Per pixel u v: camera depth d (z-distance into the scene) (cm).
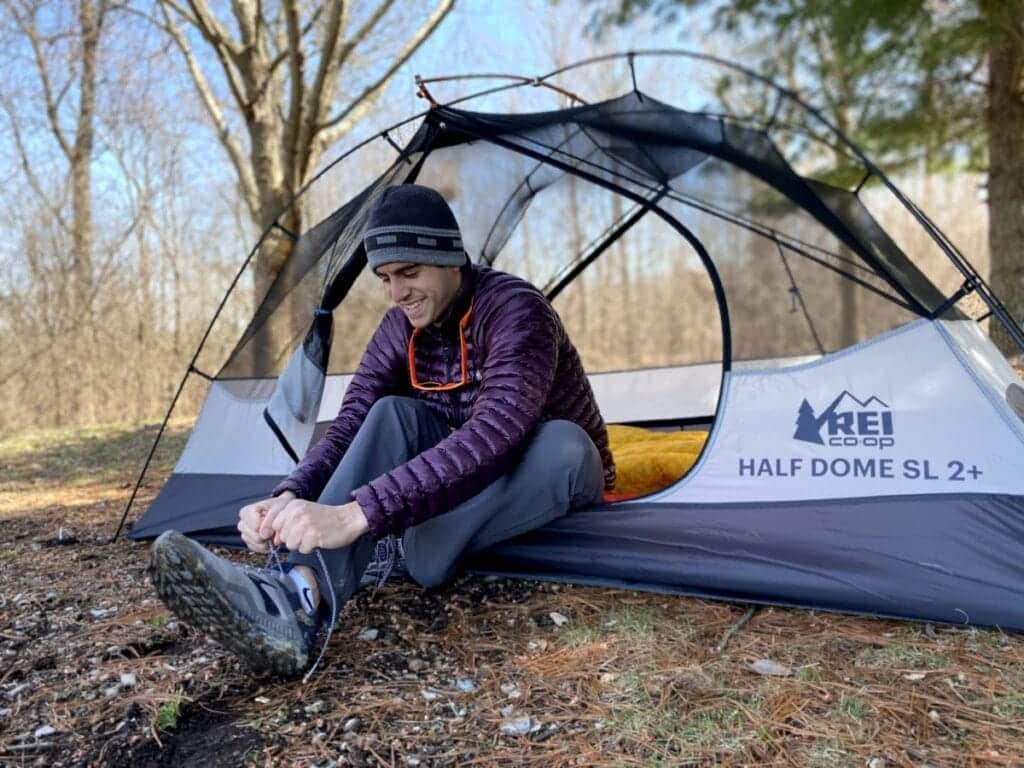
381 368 220
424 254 184
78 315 931
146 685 172
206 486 300
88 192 966
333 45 612
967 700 155
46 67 934
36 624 209
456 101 283
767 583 201
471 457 176
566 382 218
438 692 166
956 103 672
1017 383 229
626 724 152
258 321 308
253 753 145
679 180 255
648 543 216
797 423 217
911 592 188
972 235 1576
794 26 641
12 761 145
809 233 233
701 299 1409
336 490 185
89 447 620
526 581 230
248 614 159
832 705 156
